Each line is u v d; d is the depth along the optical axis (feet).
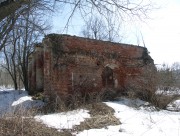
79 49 50.62
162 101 48.16
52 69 47.70
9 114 30.63
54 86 47.21
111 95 52.54
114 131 32.14
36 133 28.17
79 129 32.37
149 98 50.11
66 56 48.98
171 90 49.62
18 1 25.40
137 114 41.22
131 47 57.98
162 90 49.67
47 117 34.63
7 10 25.29
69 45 49.60
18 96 60.29
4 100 57.26
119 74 55.72
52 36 48.47
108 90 52.60
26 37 75.20
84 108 42.22
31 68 64.39
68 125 32.45
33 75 62.64
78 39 50.88
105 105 44.09
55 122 33.01
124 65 56.54
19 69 81.66
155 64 53.42
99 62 53.06
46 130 29.60
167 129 32.99
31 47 76.13
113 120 36.52
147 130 32.50
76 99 45.78
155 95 48.67
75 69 49.67
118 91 54.90
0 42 52.65
